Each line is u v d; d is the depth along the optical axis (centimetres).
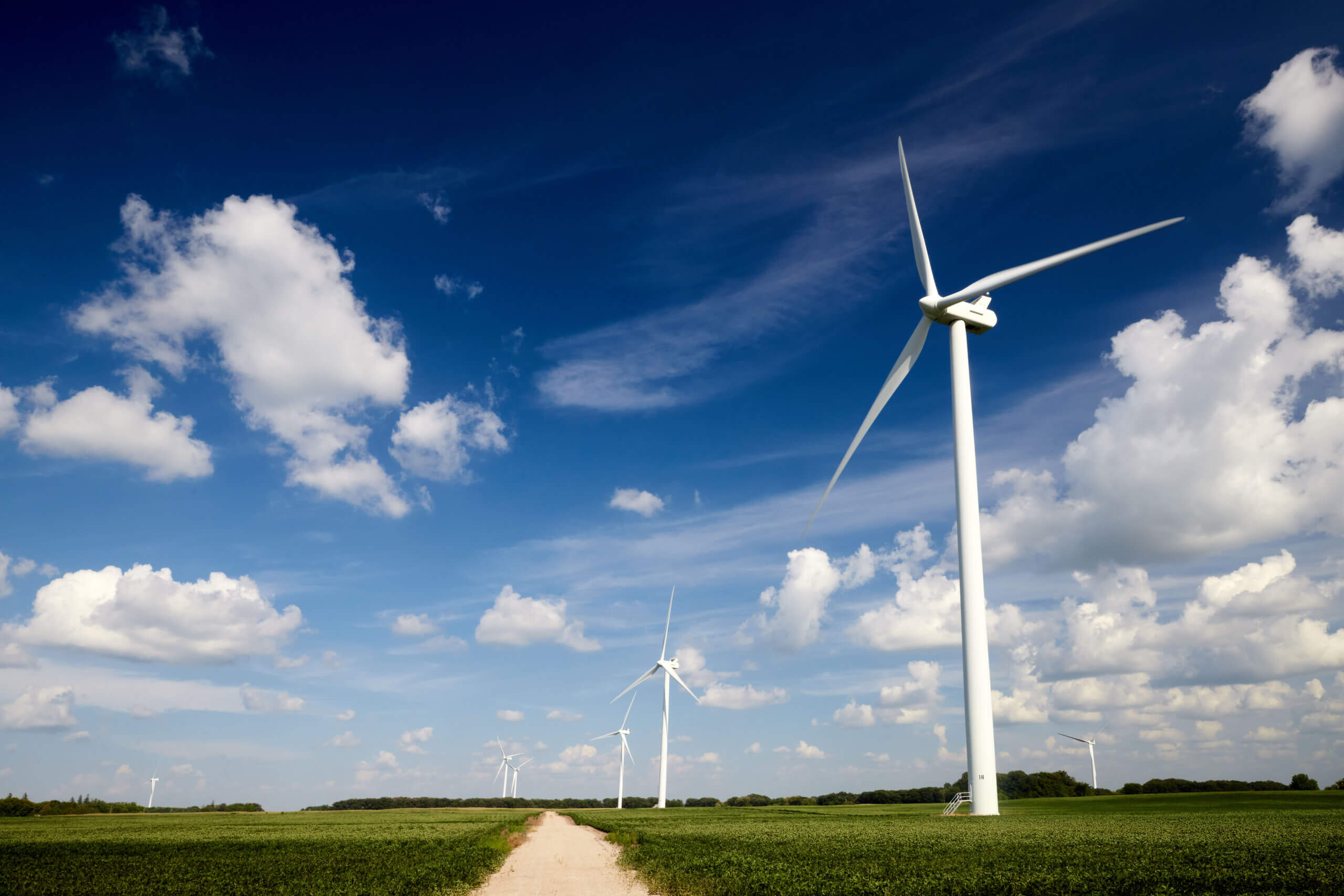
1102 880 2244
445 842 4366
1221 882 2198
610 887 2217
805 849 3384
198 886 2478
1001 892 2048
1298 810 6919
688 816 8188
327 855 3697
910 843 3722
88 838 5294
